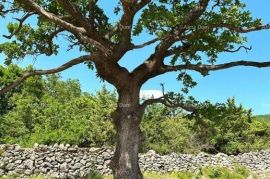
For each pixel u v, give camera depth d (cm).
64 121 3194
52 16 1116
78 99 3525
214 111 1363
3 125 3391
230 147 3841
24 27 1405
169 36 1268
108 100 3303
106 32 1295
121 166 1268
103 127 3028
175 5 1303
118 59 1262
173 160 2902
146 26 1303
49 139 2861
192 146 3572
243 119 3853
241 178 3064
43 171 2297
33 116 3453
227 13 1245
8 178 2120
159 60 1312
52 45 1425
